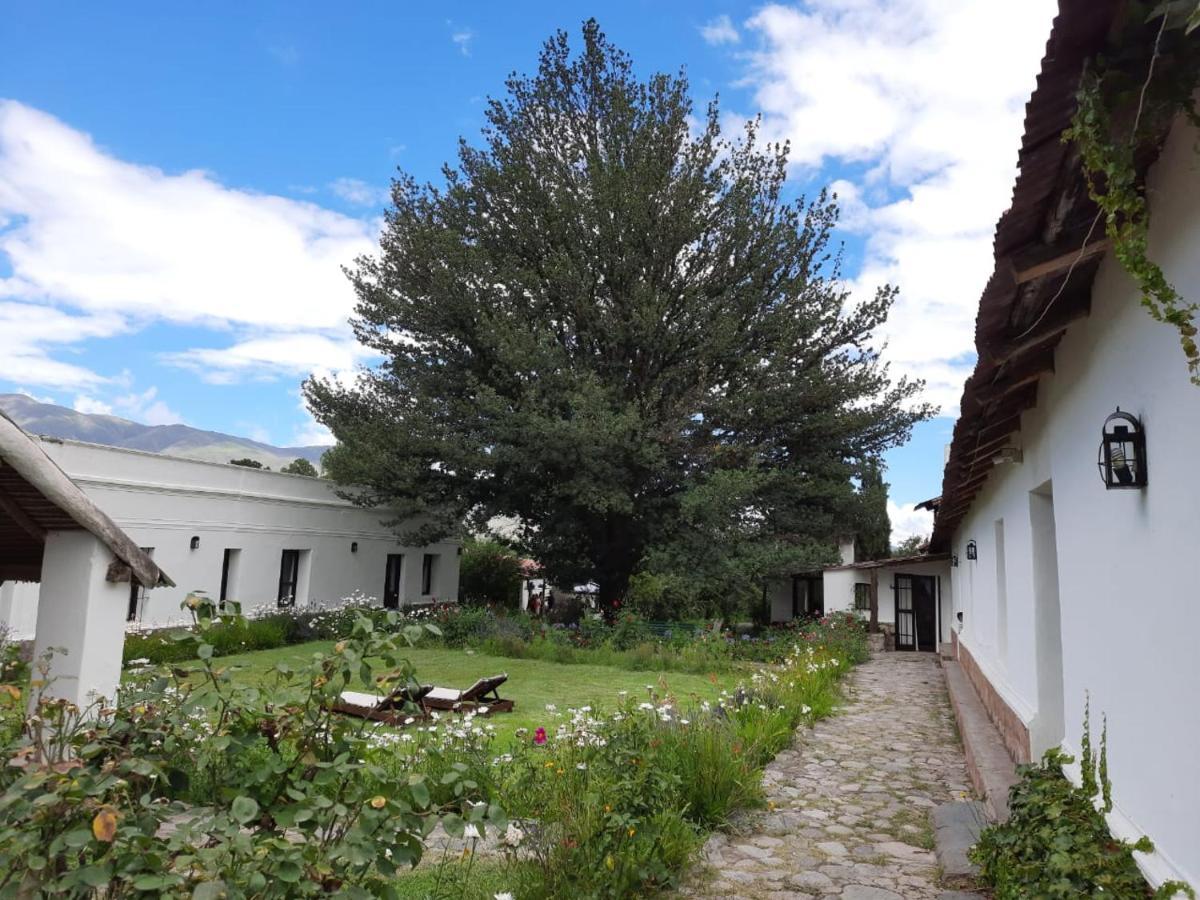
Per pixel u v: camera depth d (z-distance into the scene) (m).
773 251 21.12
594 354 21.72
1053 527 6.16
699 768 6.07
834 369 21.34
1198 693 2.67
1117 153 2.21
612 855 4.36
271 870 2.24
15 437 4.54
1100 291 3.61
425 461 20.97
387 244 21.50
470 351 21.22
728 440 21.48
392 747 5.59
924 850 5.40
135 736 2.79
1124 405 3.36
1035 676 6.14
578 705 11.48
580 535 22.88
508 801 5.46
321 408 22.09
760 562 20.27
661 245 20.30
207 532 18.00
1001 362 4.09
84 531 4.92
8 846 2.14
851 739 9.23
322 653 2.97
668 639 18.23
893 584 21.77
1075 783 4.32
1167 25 1.95
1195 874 2.69
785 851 5.37
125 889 2.23
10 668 5.61
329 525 22.64
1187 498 2.72
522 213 21.14
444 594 28.77
